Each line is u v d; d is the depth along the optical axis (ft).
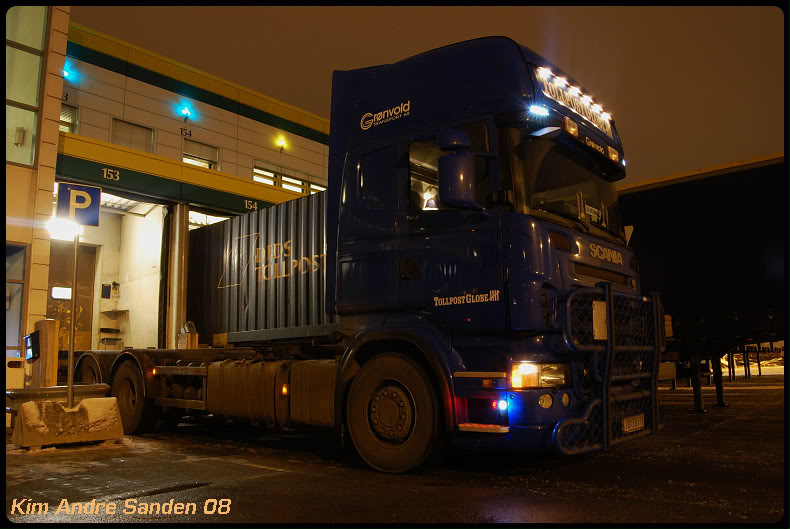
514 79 16.97
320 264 27.22
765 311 28.66
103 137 63.26
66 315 63.41
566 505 14.06
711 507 13.84
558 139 17.76
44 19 43.86
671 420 31.37
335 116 20.89
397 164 18.62
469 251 16.55
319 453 22.39
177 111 70.28
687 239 31.14
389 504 14.25
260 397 22.39
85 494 15.71
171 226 57.82
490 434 15.88
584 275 16.79
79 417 24.17
